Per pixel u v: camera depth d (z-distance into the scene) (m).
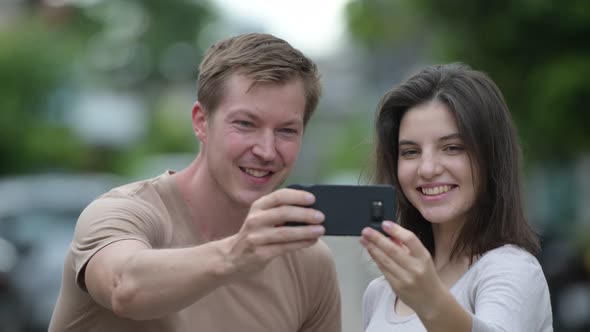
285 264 3.42
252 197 3.21
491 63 11.55
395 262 2.56
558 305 9.80
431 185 3.21
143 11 51.12
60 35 25.78
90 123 25.56
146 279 2.67
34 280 9.46
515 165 3.25
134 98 38.34
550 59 11.19
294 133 3.21
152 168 27.30
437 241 3.42
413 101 3.26
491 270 3.04
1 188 12.00
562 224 14.52
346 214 2.72
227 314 3.26
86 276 2.89
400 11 15.52
